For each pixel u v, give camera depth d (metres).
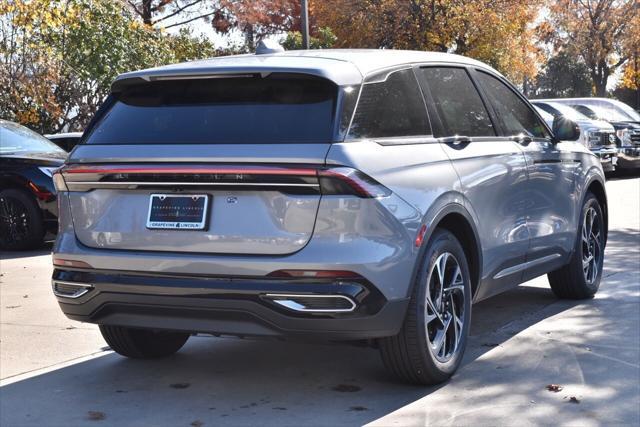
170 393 4.61
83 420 4.21
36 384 4.83
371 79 4.45
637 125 19.97
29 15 16.05
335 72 4.27
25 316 6.64
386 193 4.18
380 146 4.28
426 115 4.78
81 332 6.08
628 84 50.59
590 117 20.36
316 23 38.84
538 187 5.81
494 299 6.85
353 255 4.02
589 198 6.73
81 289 4.45
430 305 4.48
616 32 48.56
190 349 5.54
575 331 5.73
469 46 37.03
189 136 4.28
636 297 6.79
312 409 4.28
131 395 4.59
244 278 4.09
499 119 5.59
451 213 4.70
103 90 21.44
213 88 4.43
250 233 4.10
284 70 4.26
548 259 6.04
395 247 4.18
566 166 6.30
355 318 4.05
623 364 4.94
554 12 48.44
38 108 19.52
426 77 4.94
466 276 4.81
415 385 4.61
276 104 4.26
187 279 4.18
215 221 4.17
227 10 36.34
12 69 18.53
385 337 4.39
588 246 6.72
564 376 4.73
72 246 4.48
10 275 8.81
